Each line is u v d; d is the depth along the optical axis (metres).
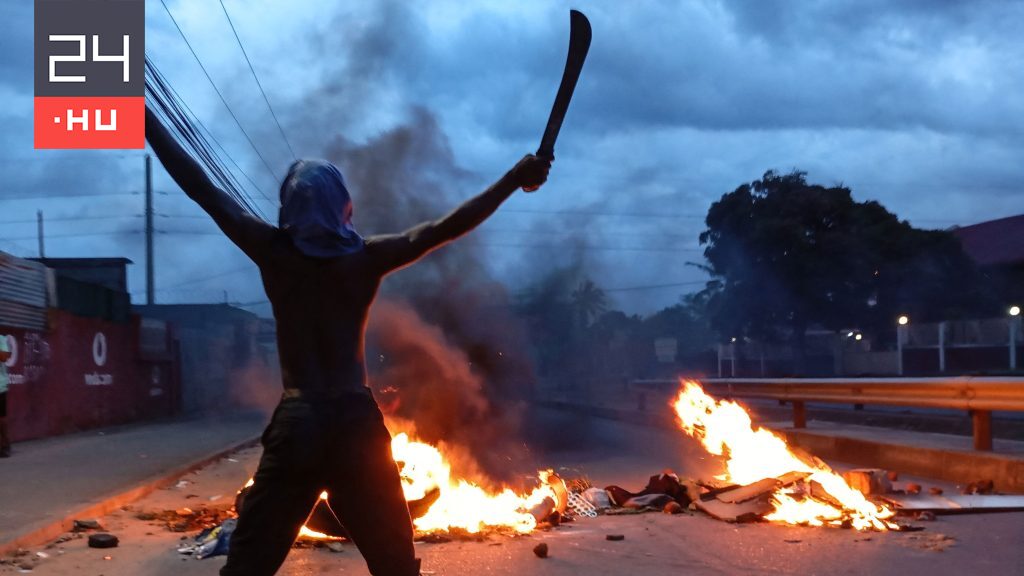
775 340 44.66
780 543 7.20
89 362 24.98
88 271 37.03
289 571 6.47
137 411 29.77
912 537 7.32
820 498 8.55
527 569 6.45
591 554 6.92
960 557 6.60
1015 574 6.11
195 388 42.47
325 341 3.03
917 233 42.38
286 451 2.92
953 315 42.38
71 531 8.26
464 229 3.11
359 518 2.99
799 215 42.59
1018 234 48.50
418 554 6.95
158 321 31.95
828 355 48.44
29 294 20.53
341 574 6.39
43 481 11.54
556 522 8.14
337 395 2.99
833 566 6.40
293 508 2.97
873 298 44.50
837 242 41.66
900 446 11.82
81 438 21.03
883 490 8.88
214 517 8.96
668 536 7.59
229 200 3.18
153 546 7.55
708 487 9.29
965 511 8.30
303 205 3.14
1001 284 45.06
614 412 26.38
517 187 3.09
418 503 7.48
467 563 6.65
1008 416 20.47
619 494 9.23
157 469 13.13
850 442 13.16
